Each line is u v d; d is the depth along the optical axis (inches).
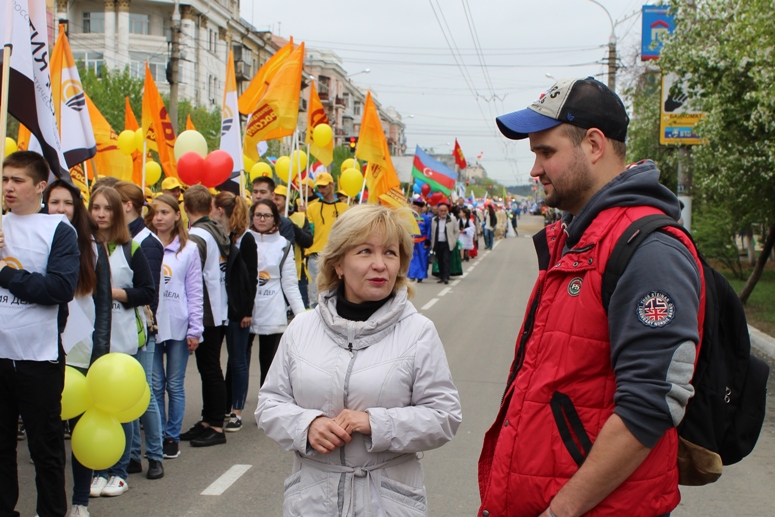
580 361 84.7
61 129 258.5
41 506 164.6
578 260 86.5
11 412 163.5
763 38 419.8
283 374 111.6
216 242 251.8
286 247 272.2
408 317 110.3
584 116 89.8
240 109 483.8
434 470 224.5
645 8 689.0
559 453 84.7
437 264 866.8
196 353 252.4
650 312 79.3
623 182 88.2
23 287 156.1
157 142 517.7
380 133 546.6
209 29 2139.5
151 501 199.5
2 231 158.1
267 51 2593.5
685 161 623.8
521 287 759.7
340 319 108.6
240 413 269.7
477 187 4079.7
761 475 227.8
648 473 82.8
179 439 250.2
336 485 104.5
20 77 183.5
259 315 268.5
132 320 206.1
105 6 1942.7
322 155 563.2
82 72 1222.9
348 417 103.2
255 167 505.7
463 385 329.4
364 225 108.1
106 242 200.4
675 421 78.5
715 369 87.6
